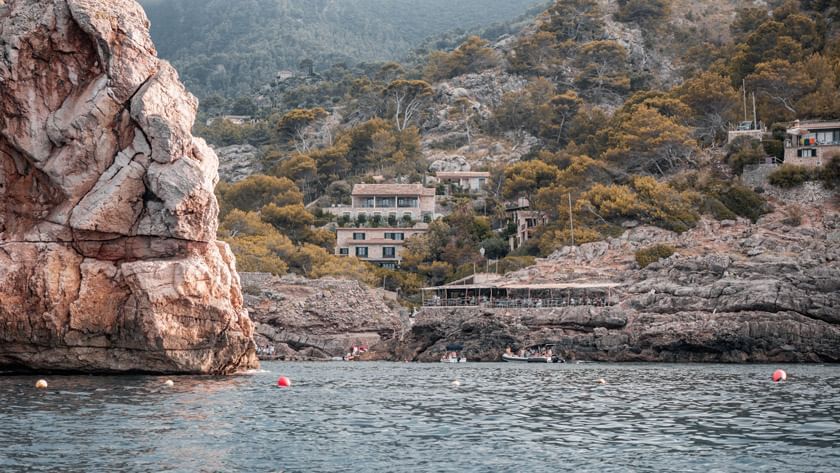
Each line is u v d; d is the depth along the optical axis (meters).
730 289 83.69
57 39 49.75
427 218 159.50
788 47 139.88
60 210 49.16
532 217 138.00
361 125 197.38
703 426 34.47
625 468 26.59
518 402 42.81
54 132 49.25
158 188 48.94
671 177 122.69
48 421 33.06
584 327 86.94
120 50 50.06
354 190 164.12
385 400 43.34
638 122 128.25
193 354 50.66
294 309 105.56
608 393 47.50
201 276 49.91
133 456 27.11
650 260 97.38
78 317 48.25
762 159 117.75
